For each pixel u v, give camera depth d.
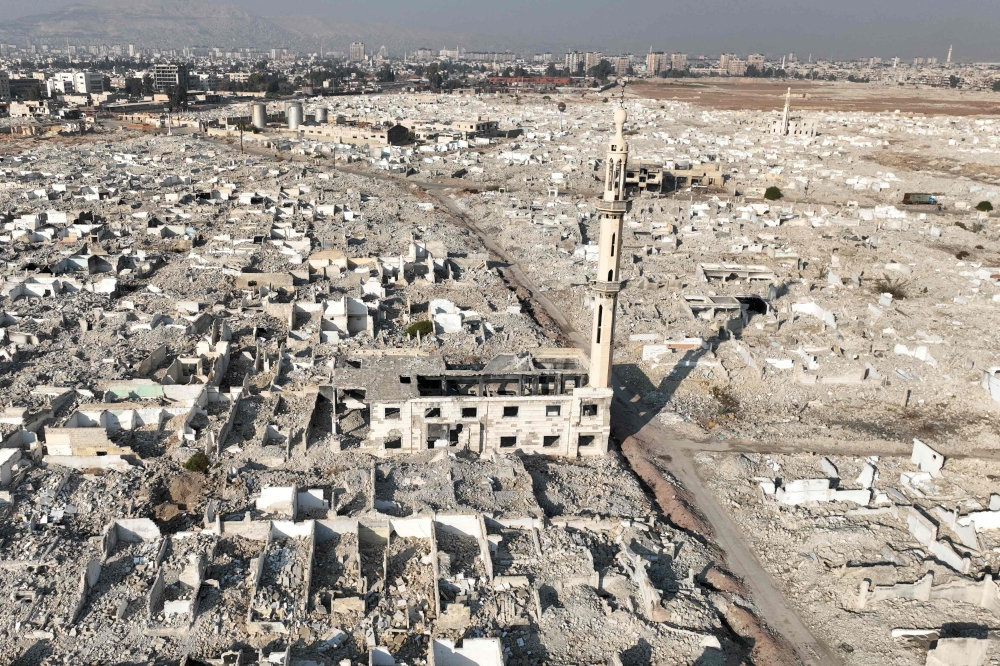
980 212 152.75
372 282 94.31
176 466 54.50
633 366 77.56
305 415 62.59
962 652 39.97
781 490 55.53
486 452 59.28
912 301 99.75
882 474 59.38
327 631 39.97
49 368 68.56
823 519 53.19
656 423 67.31
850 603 45.31
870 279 109.44
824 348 81.44
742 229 134.12
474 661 38.47
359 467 55.34
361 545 47.69
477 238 129.12
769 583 47.59
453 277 103.50
